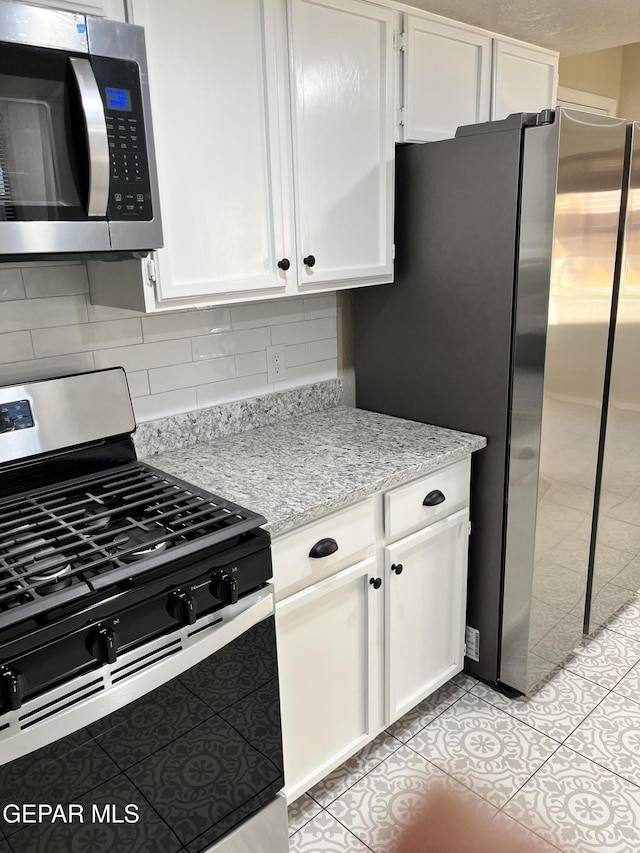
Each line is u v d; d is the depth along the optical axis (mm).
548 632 2127
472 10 1945
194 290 1531
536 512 1921
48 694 1074
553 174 1660
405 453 1845
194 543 1264
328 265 1824
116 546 1255
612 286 1992
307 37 1626
